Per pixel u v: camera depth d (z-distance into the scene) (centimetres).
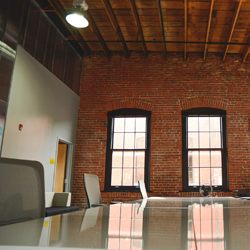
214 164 696
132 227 57
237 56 743
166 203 218
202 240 40
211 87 729
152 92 742
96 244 37
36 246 35
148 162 709
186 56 755
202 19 612
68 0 575
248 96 716
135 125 739
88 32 695
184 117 727
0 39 436
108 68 773
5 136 438
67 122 682
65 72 685
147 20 631
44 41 583
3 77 438
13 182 111
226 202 240
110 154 728
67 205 568
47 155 574
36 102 537
